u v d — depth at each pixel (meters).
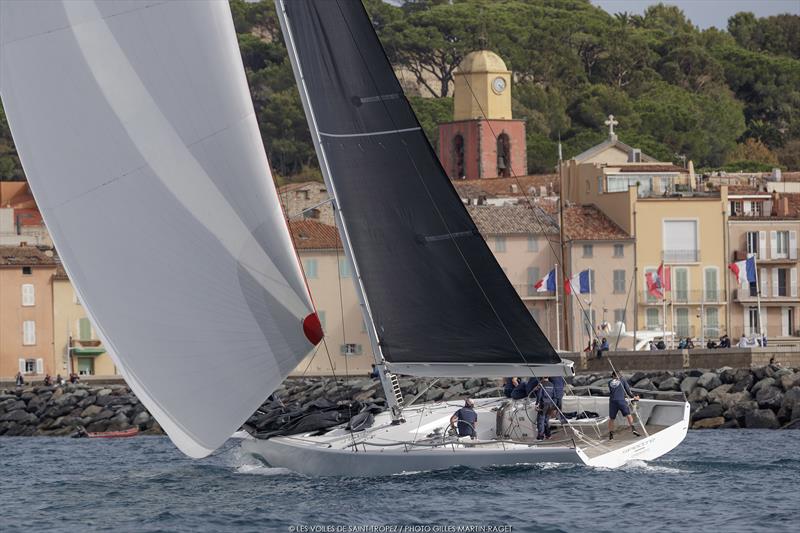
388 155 129.75
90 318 129.12
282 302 128.75
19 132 127.94
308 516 114.44
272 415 138.00
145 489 135.75
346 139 130.00
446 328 130.00
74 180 127.44
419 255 129.88
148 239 127.44
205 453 130.12
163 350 128.12
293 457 133.75
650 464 134.62
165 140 126.88
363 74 129.75
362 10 129.00
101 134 126.75
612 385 133.38
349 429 134.25
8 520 121.19
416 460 126.50
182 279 127.69
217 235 127.56
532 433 133.12
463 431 129.88
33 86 127.06
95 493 135.75
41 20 126.38
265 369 129.00
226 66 127.94
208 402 128.88
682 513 113.31
